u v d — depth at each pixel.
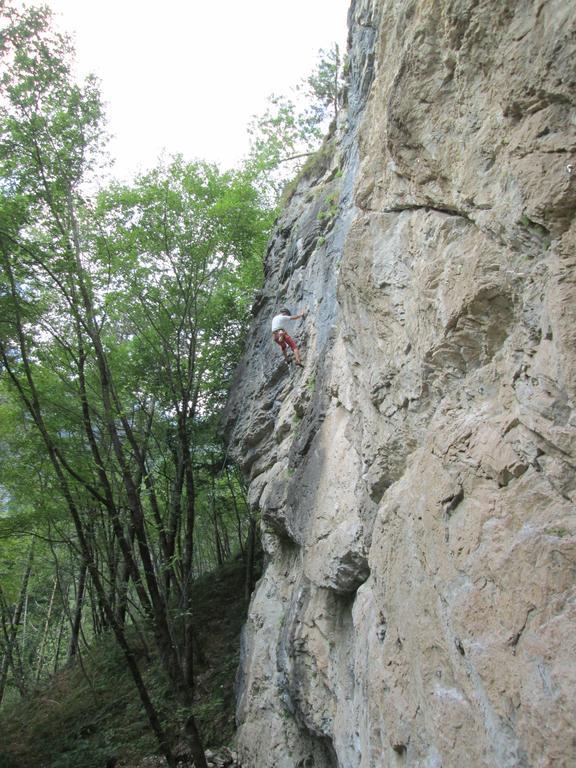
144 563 12.47
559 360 3.70
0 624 19.41
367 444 6.84
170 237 14.77
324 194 12.95
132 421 16.61
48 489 12.65
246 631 13.03
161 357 16.12
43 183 12.00
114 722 14.68
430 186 5.45
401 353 5.95
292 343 11.80
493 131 4.52
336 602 8.52
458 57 4.86
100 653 18.66
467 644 4.03
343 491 8.34
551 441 3.74
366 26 9.55
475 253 4.71
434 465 4.95
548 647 3.37
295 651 9.10
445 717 4.32
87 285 12.60
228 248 15.52
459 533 4.43
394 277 6.11
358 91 10.52
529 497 3.89
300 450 10.41
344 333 7.62
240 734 11.91
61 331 13.16
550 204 3.80
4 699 23.78
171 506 16.55
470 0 4.57
